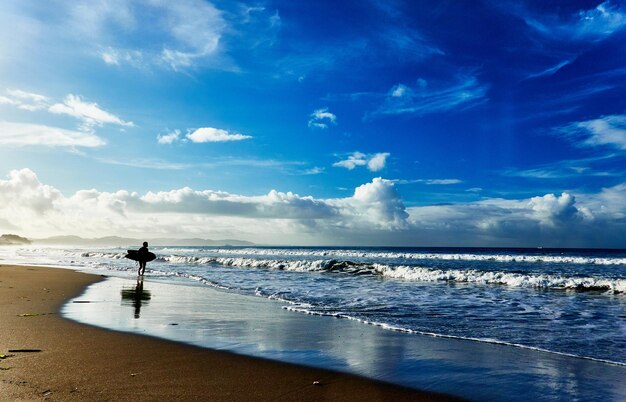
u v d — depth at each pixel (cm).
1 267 2364
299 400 434
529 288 1598
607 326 857
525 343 705
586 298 1309
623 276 2173
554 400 449
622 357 618
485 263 3588
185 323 840
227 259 3241
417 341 712
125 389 445
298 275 2158
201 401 418
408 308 1087
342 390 468
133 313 945
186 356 588
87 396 419
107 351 598
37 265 2778
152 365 540
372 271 2345
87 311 948
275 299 1237
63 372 495
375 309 1064
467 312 1022
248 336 732
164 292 1359
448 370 547
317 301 1205
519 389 480
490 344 695
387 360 591
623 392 473
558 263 3681
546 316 976
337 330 797
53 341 643
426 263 3581
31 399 404
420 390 473
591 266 3203
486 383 499
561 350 659
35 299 1103
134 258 1806
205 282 1734
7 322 781
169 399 420
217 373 515
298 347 660
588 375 533
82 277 1822
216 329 787
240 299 1218
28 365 515
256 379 496
